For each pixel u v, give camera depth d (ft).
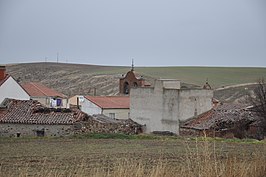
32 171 146.61
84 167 152.35
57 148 230.48
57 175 128.36
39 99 474.90
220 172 99.45
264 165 106.83
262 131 318.45
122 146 242.78
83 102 474.49
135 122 391.24
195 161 111.55
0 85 377.30
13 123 312.50
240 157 144.77
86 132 320.70
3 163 171.12
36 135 312.50
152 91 383.65
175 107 361.30
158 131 372.99
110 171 122.42
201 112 366.02
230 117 335.88
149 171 112.68
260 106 329.52
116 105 451.12
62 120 314.96
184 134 345.92
